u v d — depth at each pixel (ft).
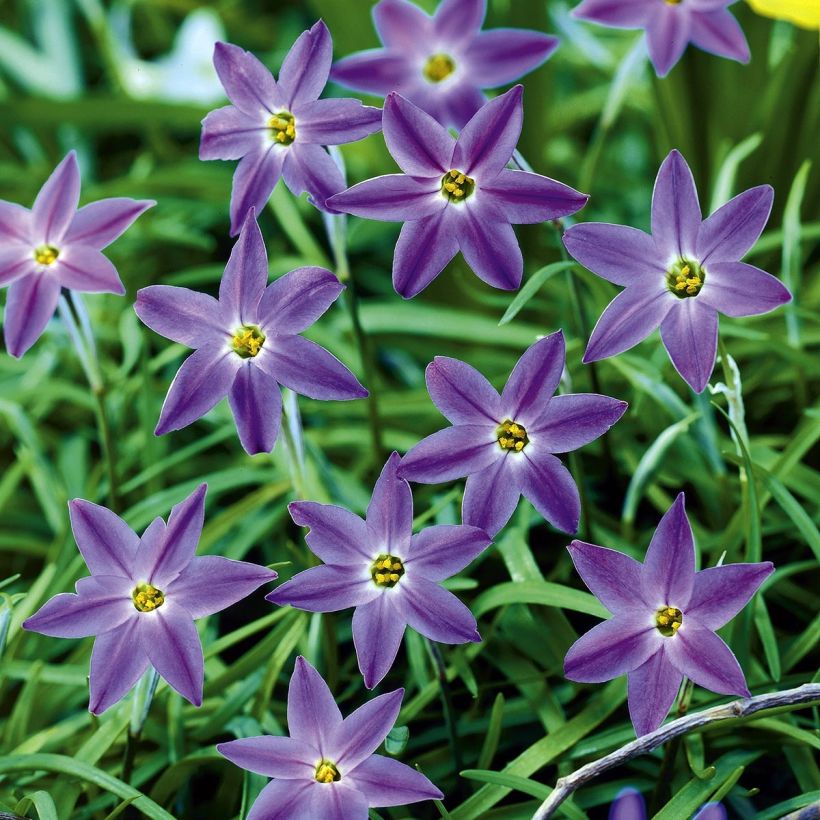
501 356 2.12
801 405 2.01
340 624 1.92
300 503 1.59
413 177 1.59
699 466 1.96
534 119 2.27
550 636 1.81
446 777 1.80
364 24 2.21
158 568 1.59
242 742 1.58
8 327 1.63
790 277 1.97
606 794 1.76
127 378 2.21
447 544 1.59
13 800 1.76
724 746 1.77
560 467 1.59
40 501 2.13
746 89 2.13
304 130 1.61
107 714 1.83
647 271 1.58
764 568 1.56
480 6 1.71
